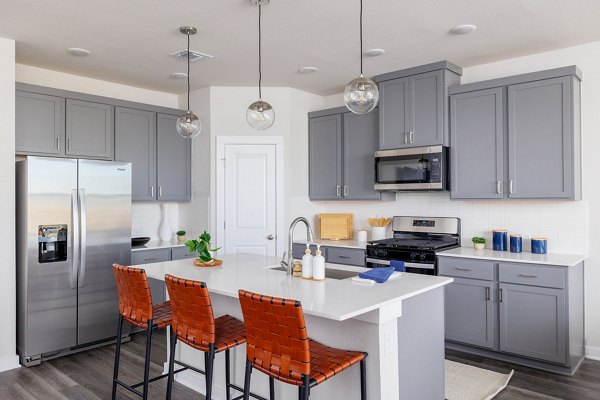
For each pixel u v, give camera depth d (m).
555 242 3.71
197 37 3.42
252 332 1.95
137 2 2.82
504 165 3.68
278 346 1.85
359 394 2.13
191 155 5.10
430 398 2.43
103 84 4.62
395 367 2.15
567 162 3.38
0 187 3.35
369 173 4.64
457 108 3.91
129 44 3.56
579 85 3.57
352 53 3.79
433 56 3.86
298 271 2.68
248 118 2.86
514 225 3.93
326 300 2.02
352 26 3.21
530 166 3.54
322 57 3.90
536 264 3.27
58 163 3.60
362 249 4.29
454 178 3.93
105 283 3.89
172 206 5.30
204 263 3.04
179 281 2.21
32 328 3.45
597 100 3.52
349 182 4.81
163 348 3.86
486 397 2.87
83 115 4.16
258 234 4.91
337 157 4.92
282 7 2.91
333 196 4.96
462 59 3.94
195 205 5.09
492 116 3.73
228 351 2.56
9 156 3.40
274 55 3.84
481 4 2.87
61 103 4.00
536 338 3.28
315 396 2.32
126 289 2.64
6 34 3.33
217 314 2.88
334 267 2.93
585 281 3.58
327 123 5.00
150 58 3.91
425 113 4.03
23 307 3.48
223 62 4.04
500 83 3.68
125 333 4.02
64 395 2.94
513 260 3.36
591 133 3.55
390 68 4.23
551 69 3.45
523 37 3.43
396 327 2.17
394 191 4.51
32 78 4.12
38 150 3.84
